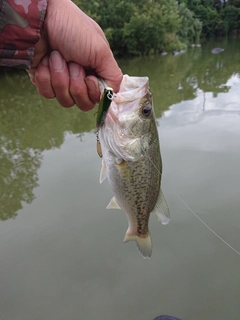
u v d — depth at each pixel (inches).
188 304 22.2
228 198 31.8
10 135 55.1
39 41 10.8
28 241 28.5
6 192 36.1
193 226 28.8
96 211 31.8
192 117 54.4
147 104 13.1
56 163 42.0
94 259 26.3
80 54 11.0
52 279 24.7
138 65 137.8
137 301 22.7
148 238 15.0
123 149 13.1
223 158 39.1
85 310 22.3
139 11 172.7
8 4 9.8
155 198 14.7
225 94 69.3
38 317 22.0
